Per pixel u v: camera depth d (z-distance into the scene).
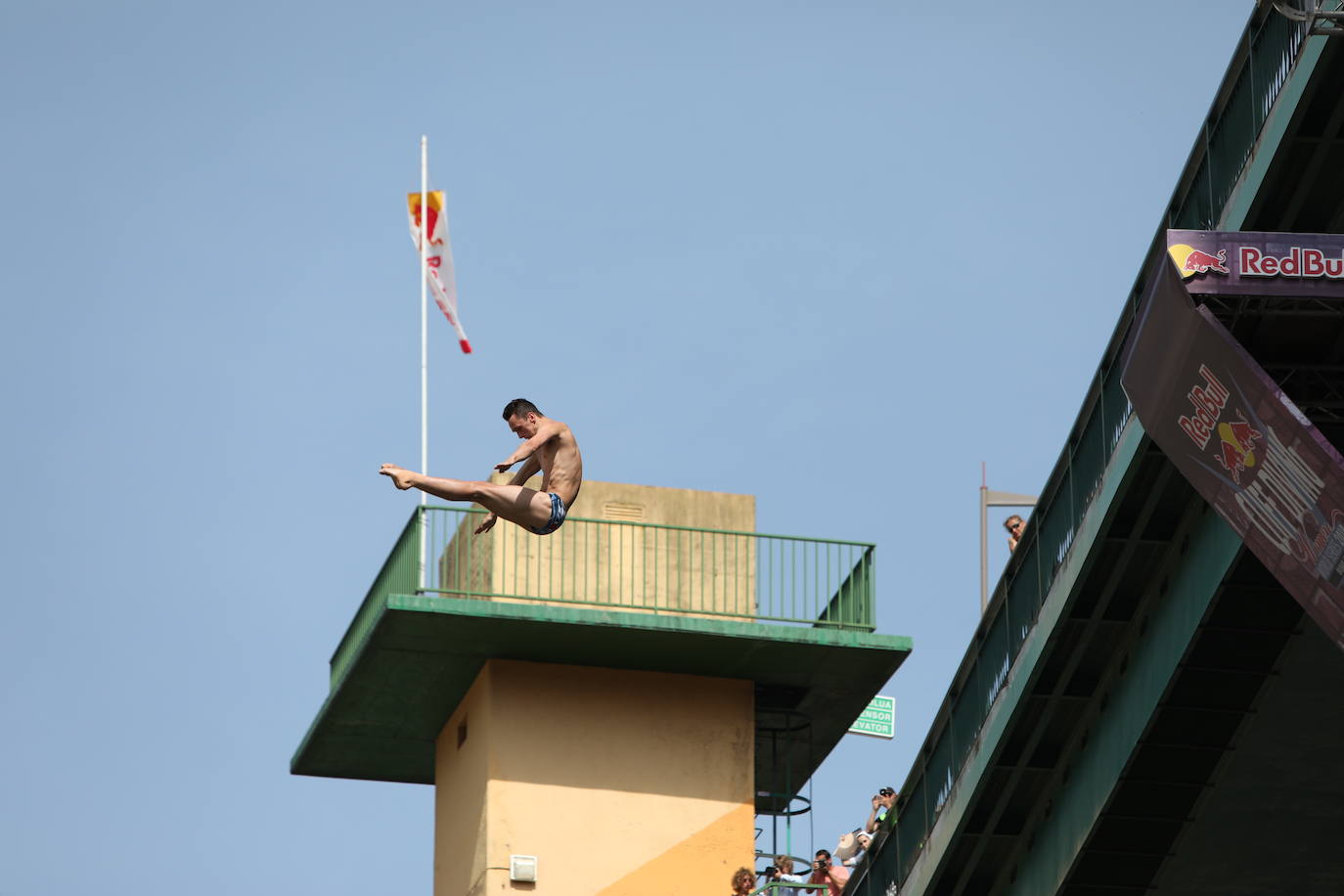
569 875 74.50
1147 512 53.69
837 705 79.19
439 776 79.94
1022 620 58.78
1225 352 45.38
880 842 68.00
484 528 47.88
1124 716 57.09
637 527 77.94
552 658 76.56
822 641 75.75
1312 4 45.22
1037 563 57.94
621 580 76.56
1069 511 56.25
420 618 73.56
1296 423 43.78
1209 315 45.66
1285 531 45.66
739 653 76.25
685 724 77.00
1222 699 55.31
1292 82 46.84
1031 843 62.78
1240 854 60.41
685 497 79.00
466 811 76.75
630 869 74.94
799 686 78.06
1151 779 57.25
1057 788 61.16
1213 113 50.53
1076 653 57.44
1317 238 46.12
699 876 75.31
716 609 77.25
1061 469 56.66
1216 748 56.59
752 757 76.94
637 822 75.44
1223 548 51.91
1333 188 48.59
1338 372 49.88
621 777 75.88
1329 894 61.97
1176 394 47.72
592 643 75.56
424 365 78.00
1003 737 59.25
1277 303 47.03
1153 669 55.44
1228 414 46.12
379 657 75.94
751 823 76.25
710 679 77.69
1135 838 59.31
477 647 75.56
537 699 76.19
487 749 75.38
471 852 75.56
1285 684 54.62
